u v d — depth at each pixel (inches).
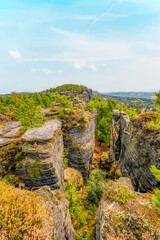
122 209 382.6
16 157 563.5
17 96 1782.7
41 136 579.5
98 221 443.2
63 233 353.7
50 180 561.9
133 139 824.9
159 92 633.0
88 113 1396.4
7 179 530.6
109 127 1845.5
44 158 547.5
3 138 638.5
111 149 1517.0
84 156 1064.8
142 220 339.6
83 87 6540.4
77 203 715.4
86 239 508.1
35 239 193.9
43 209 268.2
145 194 451.5
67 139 1042.7
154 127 636.7
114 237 325.4
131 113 2010.3
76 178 939.3
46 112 1238.9
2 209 208.5
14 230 190.2
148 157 621.6
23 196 264.7
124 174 948.6
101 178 912.9
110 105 2178.9
